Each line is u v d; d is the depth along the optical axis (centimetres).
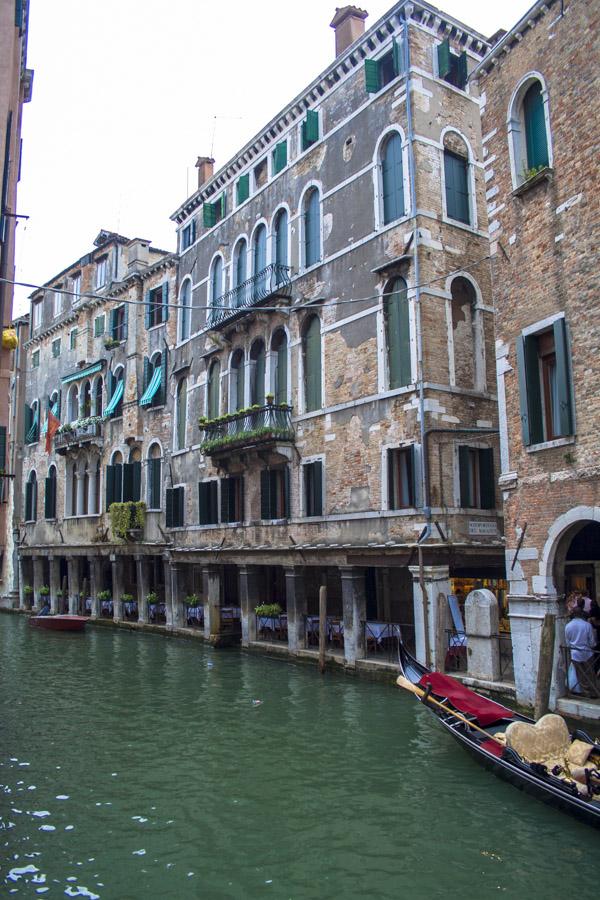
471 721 1079
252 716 1350
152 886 707
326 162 1959
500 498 1691
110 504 3002
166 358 2797
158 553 2709
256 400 2219
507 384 1317
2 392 1584
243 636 2156
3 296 1570
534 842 788
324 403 1880
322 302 1922
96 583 3145
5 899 680
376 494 1702
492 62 1381
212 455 2225
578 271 1183
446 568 1559
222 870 739
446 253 1688
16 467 4006
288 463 1992
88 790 966
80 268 3519
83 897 687
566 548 1223
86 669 1922
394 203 1739
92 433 3203
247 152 2327
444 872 729
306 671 1792
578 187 1192
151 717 1366
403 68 1720
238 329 2255
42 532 3659
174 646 2327
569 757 892
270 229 2189
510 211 1331
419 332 1617
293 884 710
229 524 2244
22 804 918
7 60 1376
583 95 1191
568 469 1181
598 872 724
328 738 1185
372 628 1722
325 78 1956
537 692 1103
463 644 1503
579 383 1169
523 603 1256
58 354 3684
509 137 1338
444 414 1619
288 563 1947
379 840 800
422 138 1691
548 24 1265
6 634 2758
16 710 1441
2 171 1384
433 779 977
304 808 892
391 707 1378
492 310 1744
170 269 2814
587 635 1178
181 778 1009
